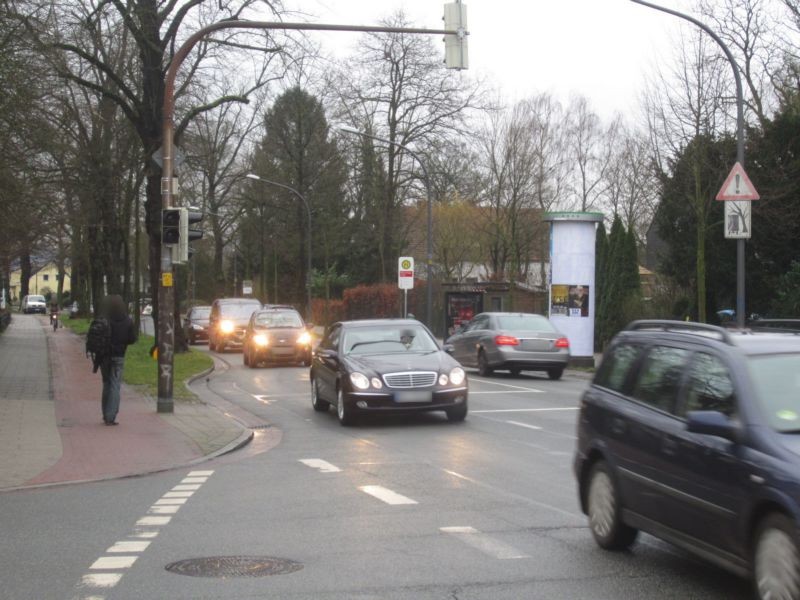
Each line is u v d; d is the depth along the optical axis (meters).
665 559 6.72
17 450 12.35
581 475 7.41
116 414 14.97
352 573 6.38
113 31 24.81
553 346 23.56
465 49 15.66
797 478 4.83
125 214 37.44
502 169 46.28
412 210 56.22
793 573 4.77
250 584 6.11
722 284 31.30
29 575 6.36
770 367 5.70
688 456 5.79
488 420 15.61
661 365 6.60
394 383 14.65
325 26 15.77
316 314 59.06
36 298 100.56
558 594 5.84
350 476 10.51
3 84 16.27
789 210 28.17
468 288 36.75
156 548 7.16
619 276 35.09
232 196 58.22
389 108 43.00
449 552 6.97
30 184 20.28
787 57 30.23
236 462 11.73
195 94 28.00
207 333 46.28
